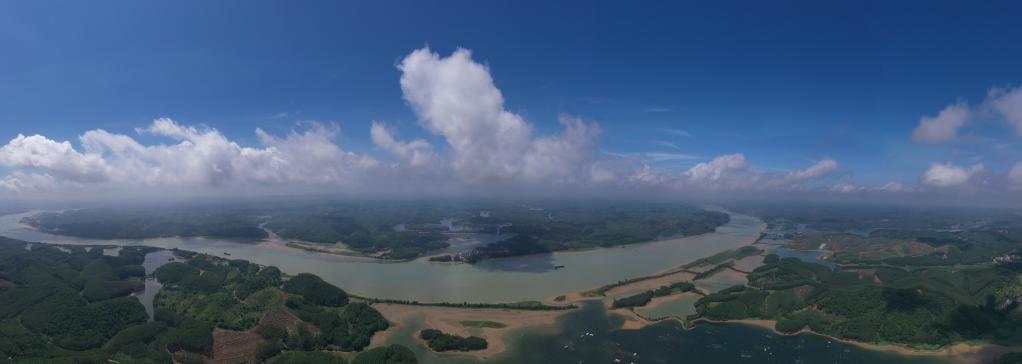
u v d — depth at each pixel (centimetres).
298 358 18600
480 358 19612
